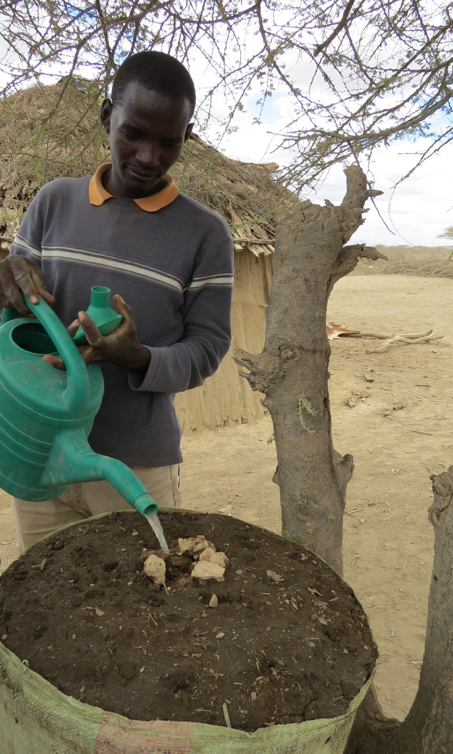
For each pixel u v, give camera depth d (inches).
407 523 134.3
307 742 30.0
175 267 53.0
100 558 41.6
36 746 31.1
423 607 104.3
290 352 49.1
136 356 45.0
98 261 51.8
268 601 38.4
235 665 32.9
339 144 57.5
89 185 53.3
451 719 43.8
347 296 484.7
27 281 42.4
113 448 54.7
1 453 39.1
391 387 241.1
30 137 79.8
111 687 30.8
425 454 174.7
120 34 61.4
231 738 28.4
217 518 49.3
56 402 37.2
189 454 179.6
